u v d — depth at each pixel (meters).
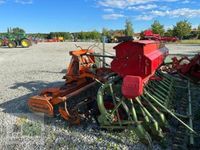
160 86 6.57
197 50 25.20
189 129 4.85
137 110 5.07
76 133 5.58
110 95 5.54
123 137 5.28
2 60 19.67
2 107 7.54
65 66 15.75
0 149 5.02
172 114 5.04
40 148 5.02
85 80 6.62
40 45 41.41
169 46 33.09
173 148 4.70
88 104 6.25
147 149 4.80
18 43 35.19
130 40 5.19
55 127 5.91
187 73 8.82
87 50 6.93
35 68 15.13
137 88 4.57
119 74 5.13
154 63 5.24
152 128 4.84
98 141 5.19
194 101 7.00
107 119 5.16
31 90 9.49
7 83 10.89
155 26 52.94
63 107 5.96
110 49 24.42
